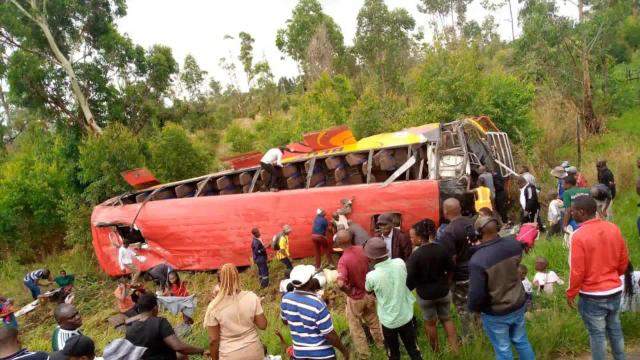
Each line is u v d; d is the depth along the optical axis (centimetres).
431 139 1023
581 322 505
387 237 628
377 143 1094
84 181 1600
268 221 1059
